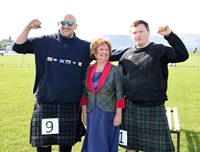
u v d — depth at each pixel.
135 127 2.42
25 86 8.45
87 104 2.46
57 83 2.34
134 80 2.34
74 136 2.49
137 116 2.37
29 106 5.45
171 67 17.61
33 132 2.36
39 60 2.39
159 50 2.27
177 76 11.55
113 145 2.37
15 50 2.29
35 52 2.38
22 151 2.97
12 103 5.74
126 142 2.45
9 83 9.19
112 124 2.39
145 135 2.36
